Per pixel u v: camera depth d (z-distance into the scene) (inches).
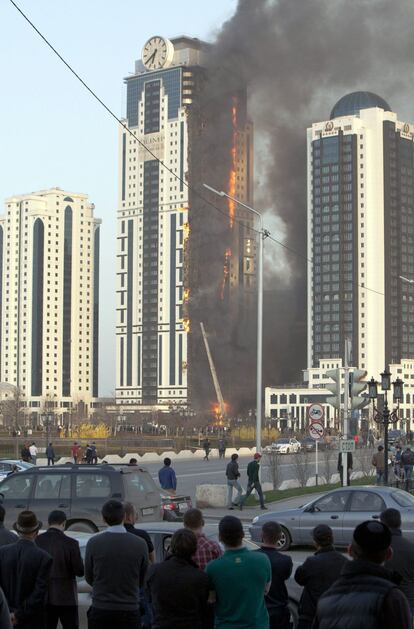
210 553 444.8
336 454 3545.8
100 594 428.1
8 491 970.1
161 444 4933.6
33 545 435.5
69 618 487.8
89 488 954.7
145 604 492.4
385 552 283.4
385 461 1648.6
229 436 5949.8
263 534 483.5
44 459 3149.6
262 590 387.5
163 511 1043.3
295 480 2199.8
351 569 278.4
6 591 431.2
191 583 378.9
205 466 3216.0
